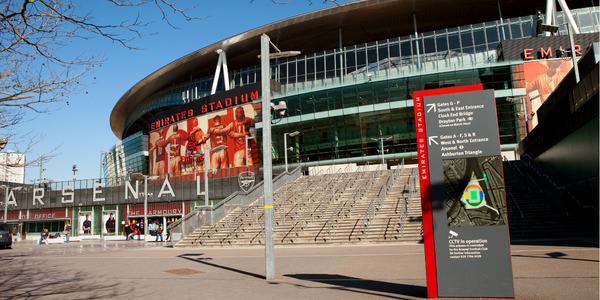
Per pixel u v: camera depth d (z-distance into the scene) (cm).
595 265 1011
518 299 685
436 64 5075
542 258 1181
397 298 740
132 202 4531
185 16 659
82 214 4838
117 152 9069
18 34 664
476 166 738
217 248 2238
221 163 5584
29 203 5134
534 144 3203
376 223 2205
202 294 838
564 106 2367
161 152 6378
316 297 770
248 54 6500
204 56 6431
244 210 2891
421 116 776
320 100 5000
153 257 1766
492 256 708
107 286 973
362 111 4784
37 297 844
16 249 2823
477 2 5416
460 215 731
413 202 2459
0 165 803
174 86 7250
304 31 5972
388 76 4791
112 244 3159
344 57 5606
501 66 4469
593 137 1964
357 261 1324
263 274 1117
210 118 5819
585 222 1928
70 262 1645
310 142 5053
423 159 764
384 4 5384
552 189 2506
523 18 5056
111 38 696
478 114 750
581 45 4594
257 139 5341
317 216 2475
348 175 3484
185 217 2616
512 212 2134
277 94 5481
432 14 5709
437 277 725
